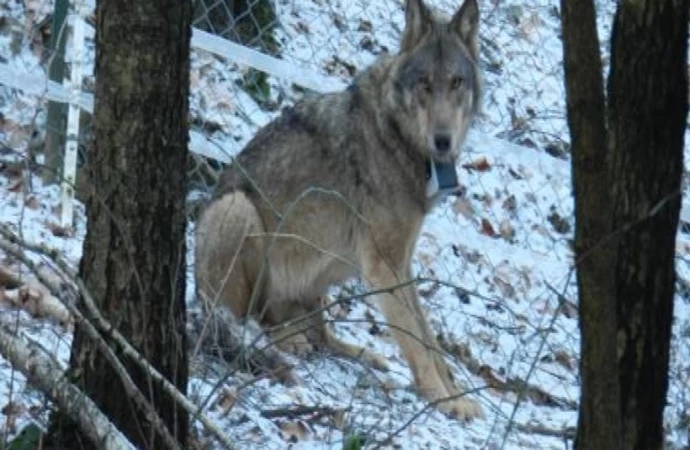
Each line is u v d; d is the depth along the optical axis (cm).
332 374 1121
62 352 940
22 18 1424
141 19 756
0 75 1218
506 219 1548
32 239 1135
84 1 1248
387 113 1188
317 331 1197
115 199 768
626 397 752
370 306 1319
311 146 1221
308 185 1217
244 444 870
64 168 1204
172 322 782
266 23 1602
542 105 1767
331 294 1341
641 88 735
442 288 1360
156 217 773
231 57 1347
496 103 1717
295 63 1595
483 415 1104
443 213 1492
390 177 1190
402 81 1180
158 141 769
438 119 1162
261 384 1009
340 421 941
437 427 1029
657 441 763
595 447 600
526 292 1420
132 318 772
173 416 783
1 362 885
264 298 1221
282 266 1221
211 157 1357
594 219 580
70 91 1219
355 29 1708
